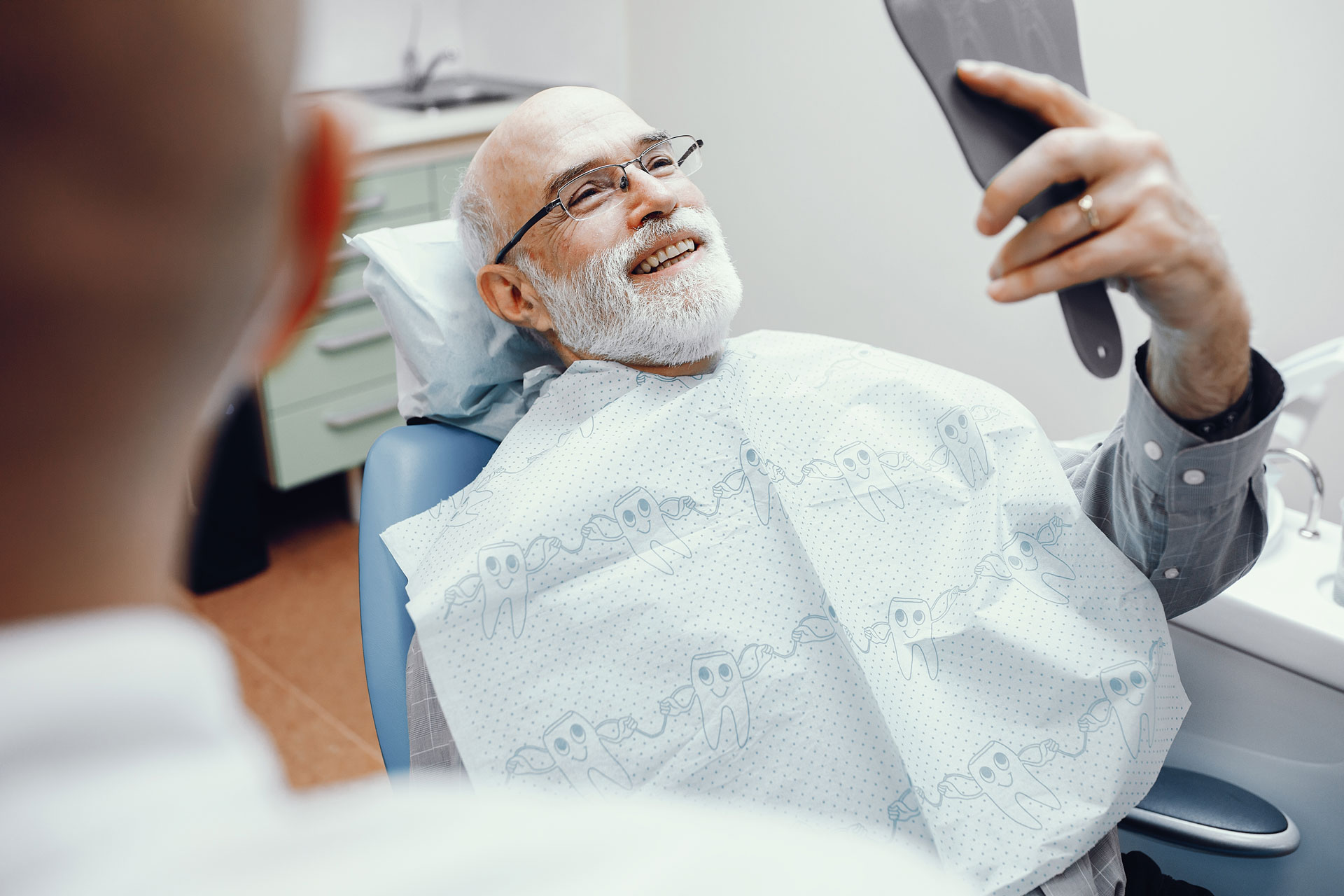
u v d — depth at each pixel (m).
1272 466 1.49
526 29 2.90
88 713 0.15
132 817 0.15
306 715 2.14
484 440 1.46
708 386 1.33
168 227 0.16
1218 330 0.88
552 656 1.17
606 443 1.28
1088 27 1.94
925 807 1.11
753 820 0.21
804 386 1.37
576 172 1.40
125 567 0.17
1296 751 1.27
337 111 0.18
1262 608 1.24
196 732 0.16
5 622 0.16
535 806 0.19
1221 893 1.36
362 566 1.30
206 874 0.16
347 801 0.18
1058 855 1.09
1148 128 1.92
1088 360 0.77
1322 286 1.79
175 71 0.15
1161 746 1.17
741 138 2.54
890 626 1.20
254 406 2.46
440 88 3.03
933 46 0.68
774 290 2.62
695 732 1.14
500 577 1.19
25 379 0.15
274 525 2.82
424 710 1.20
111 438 0.16
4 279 0.15
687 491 1.26
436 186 2.55
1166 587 1.21
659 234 1.39
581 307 1.42
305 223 0.18
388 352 2.62
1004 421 1.32
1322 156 1.73
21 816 0.15
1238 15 1.76
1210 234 0.79
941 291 2.32
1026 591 1.21
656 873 0.19
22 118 0.15
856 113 2.31
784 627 1.20
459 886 0.18
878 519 1.26
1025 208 0.68
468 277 1.54
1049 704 1.17
